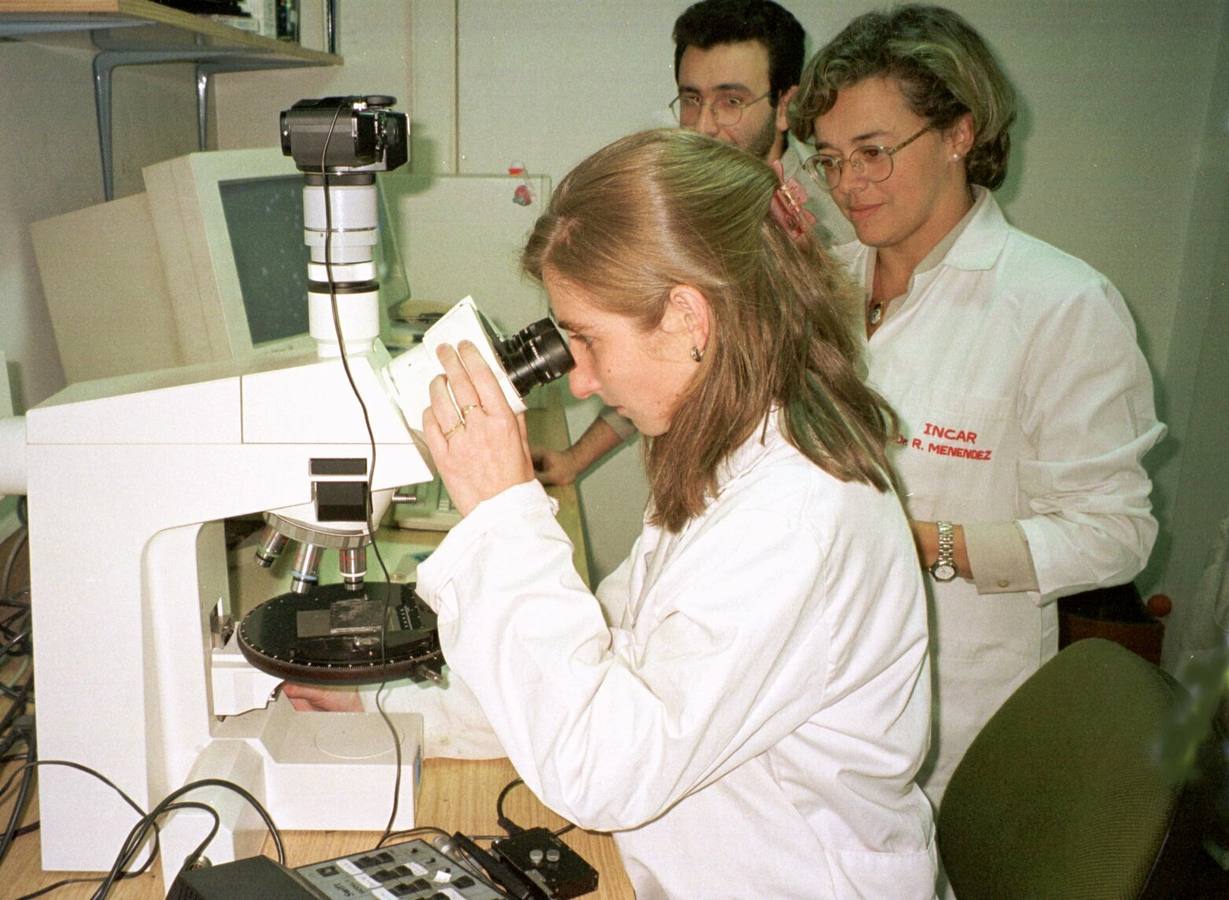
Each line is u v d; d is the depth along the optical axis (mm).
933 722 1533
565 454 2059
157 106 2293
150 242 1499
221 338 1450
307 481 942
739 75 1941
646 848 888
